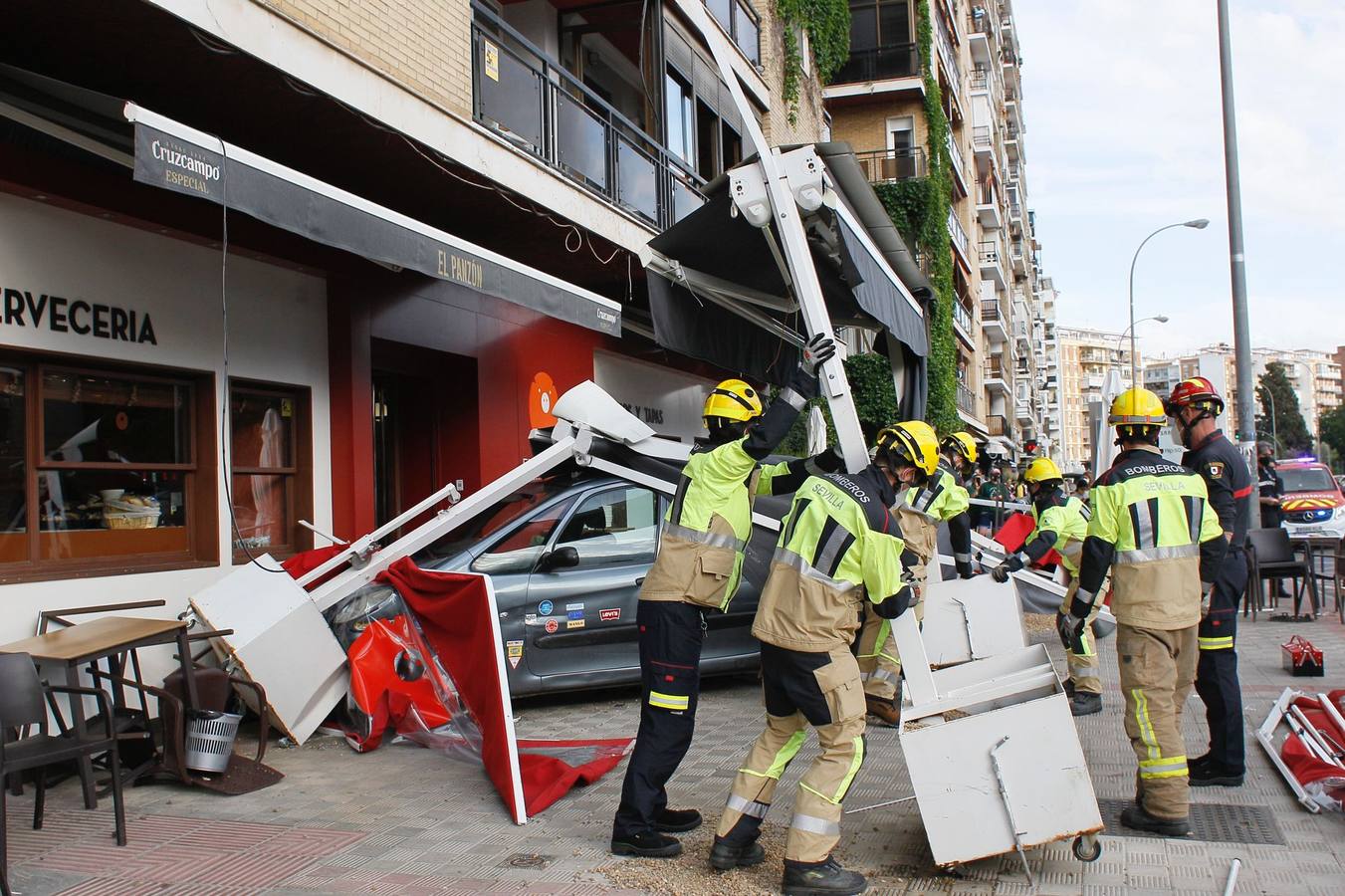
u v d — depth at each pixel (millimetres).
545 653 6953
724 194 6598
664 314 8078
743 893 3871
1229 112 15320
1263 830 4418
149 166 4562
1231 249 15367
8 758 4121
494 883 3992
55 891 3961
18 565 6395
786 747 4160
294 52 6406
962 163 36781
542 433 7520
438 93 8078
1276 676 7781
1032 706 3891
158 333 7270
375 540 6539
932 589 7543
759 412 4555
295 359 8672
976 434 41875
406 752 6078
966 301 38156
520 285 7551
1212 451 5145
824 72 22328
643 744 4301
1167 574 4441
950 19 36625
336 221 5742
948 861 3904
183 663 5352
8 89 6156
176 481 7637
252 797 5188
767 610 4059
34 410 6539
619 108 14992
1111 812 4719
